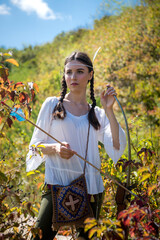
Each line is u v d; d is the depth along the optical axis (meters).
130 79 8.09
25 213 2.31
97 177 2.42
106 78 8.44
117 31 10.24
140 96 7.22
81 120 2.41
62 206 2.21
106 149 2.50
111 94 2.46
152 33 9.26
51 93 7.79
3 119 2.38
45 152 2.31
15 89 2.38
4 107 2.33
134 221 2.09
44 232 2.25
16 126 5.91
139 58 8.77
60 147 2.21
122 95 7.61
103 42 9.98
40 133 2.38
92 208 2.33
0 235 2.12
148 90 7.18
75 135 2.38
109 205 2.95
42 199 2.33
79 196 2.24
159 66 7.89
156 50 8.63
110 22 11.73
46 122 2.38
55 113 2.36
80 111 2.48
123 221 2.05
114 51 9.23
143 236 2.06
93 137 2.43
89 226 1.92
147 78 7.77
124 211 2.03
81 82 2.45
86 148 2.38
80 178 2.28
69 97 2.50
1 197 2.17
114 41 9.73
